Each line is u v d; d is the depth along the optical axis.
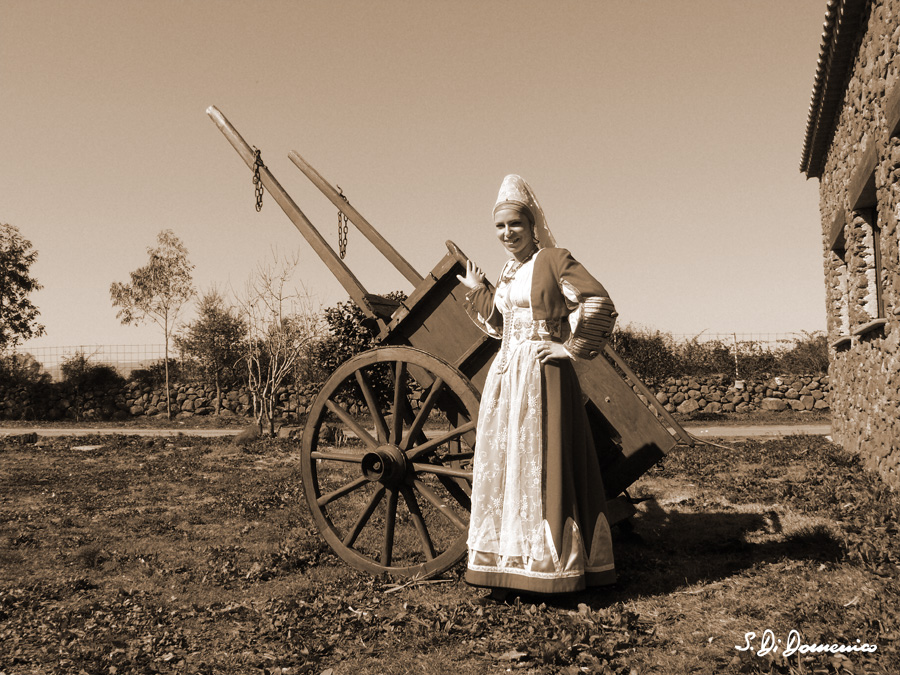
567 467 3.93
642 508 6.91
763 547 5.14
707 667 3.04
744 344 25.81
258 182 5.66
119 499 8.70
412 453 4.64
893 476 7.74
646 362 24.72
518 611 3.83
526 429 3.97
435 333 4.88
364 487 8.95
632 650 3.26
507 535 3.94
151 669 3.25
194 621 3.98
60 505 8.34
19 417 29.47
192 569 5.21
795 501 7.00
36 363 30.36
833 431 13.61
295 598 4.26
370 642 3.52
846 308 12.38
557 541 3.81
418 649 3.40
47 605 4.41
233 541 6.17
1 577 5.09
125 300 29.42
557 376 4.00
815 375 24.30
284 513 7.39
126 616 4.09
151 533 6.57
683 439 4.78
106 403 29.23
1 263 29.80
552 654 3.19
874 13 7.70
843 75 9.81
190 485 9.88
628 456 4.59
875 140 7.85
